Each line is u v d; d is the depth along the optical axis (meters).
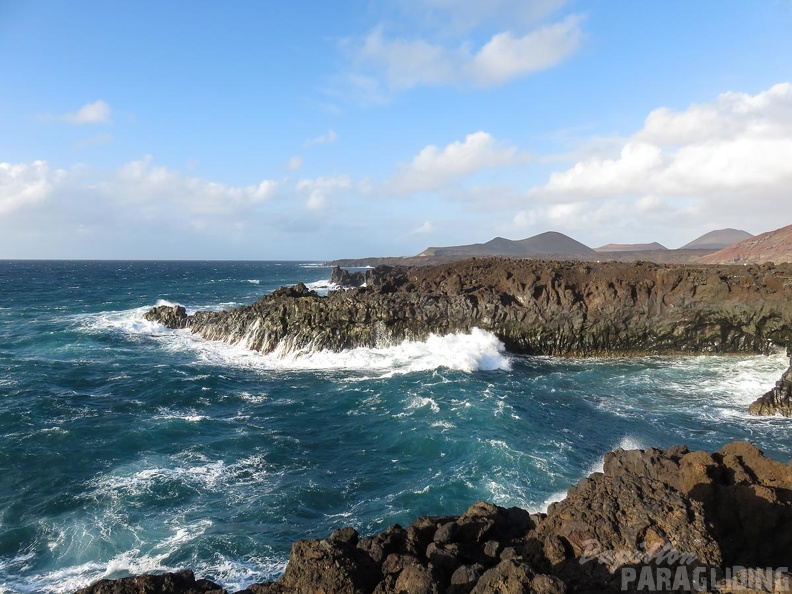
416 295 37.06
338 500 14.66
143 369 31.64
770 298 32.94
